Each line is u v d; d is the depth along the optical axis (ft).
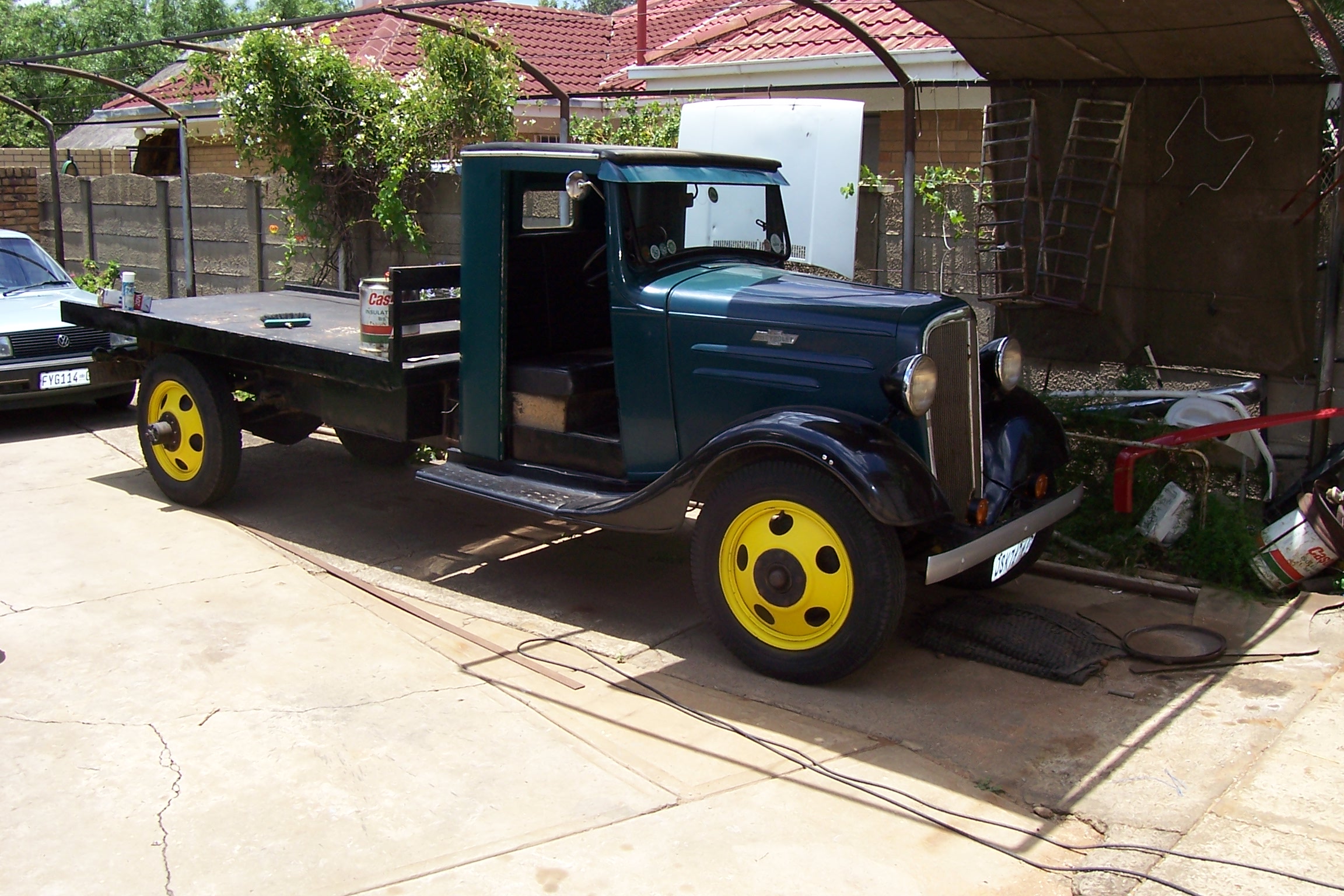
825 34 35.45
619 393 17.17
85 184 42.22
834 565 14.43
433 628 16.89
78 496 23.25
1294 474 20.17
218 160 51.70
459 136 29.76
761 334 15.72
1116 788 12.37
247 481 24.76
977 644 15.90
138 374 24.62
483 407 18.45
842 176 25.84
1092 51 19.12
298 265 33.50
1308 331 19.63
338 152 30.81
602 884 10.58
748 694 14.79
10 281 31.42
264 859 10.94
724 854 11.09
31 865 10.80
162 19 82.58
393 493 24.03
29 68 33.53
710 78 36.24
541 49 51.75
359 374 19.01
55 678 14.83
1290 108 18.76
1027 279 21.97
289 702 14.28
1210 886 10.52
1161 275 20.85
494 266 17.74
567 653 16.08
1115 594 18.17
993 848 11.26
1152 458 19.95
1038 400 17.70
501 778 12.53
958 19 18.29
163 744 13.16
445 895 10.40
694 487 15.33
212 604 17.52
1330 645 15.88
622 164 16.65
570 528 21.91
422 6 23.91
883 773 12.71
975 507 15.38
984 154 22.25
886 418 14.97
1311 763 12.71
